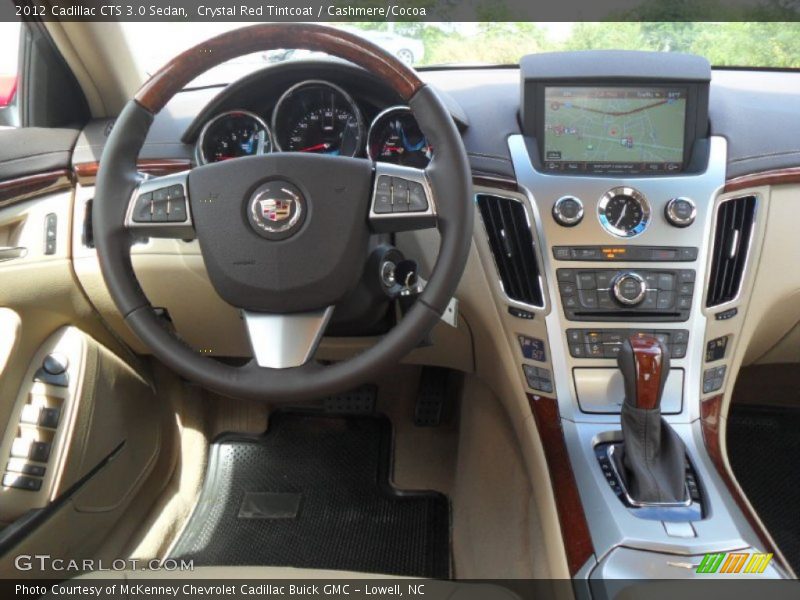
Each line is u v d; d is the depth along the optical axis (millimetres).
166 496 1838
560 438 1337
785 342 1658
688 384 1379
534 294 1430
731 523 1100
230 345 1758
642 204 1406
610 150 1465
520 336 1439
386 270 1233
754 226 1432
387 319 1422
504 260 1451
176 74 1111
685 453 1229
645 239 1405
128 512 1698
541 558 1342
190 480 1904
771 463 1891
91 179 1540
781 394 2021
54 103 1656
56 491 1403
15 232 1497
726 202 1427
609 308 1402
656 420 1169
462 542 1646
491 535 1547
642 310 1396
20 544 1307
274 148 1538
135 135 1128
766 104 1540
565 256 1414
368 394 2082
